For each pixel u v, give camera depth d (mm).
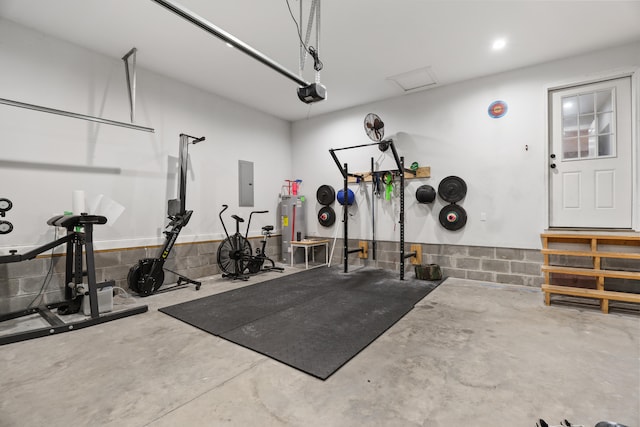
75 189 3791
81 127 3846
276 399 1837
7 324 3074
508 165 4594
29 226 3443
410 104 5449
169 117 4762
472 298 3900
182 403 1803
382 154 5805
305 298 3900
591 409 1721
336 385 1979
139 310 3379
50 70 3607
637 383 1976
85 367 2217
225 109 5617
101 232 3996
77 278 3340
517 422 1622
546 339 2648
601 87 4035
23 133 3418
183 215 4449
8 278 3295
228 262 5234
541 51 4039
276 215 6664
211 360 2320
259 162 6285
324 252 6559
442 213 5078
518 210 4520
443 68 4516
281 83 5008
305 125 6836
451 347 2510
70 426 1613
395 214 5621
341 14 3277
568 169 4246
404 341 2635
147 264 4094
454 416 1675
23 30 3420
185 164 4566
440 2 3100
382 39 3768
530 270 4438
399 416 1679
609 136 4008
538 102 4383
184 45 3852
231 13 3236
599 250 3658
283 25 3463
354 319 3141
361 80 4914
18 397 1860
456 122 5008
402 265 4875
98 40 3723
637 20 3377
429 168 5207
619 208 3943
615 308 3473
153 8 3141
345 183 5477
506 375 2082
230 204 5680
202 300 3848
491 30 3582
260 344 2564
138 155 4383
